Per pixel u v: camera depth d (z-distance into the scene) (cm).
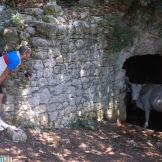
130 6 895
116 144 781
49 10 794
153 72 1128
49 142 717
